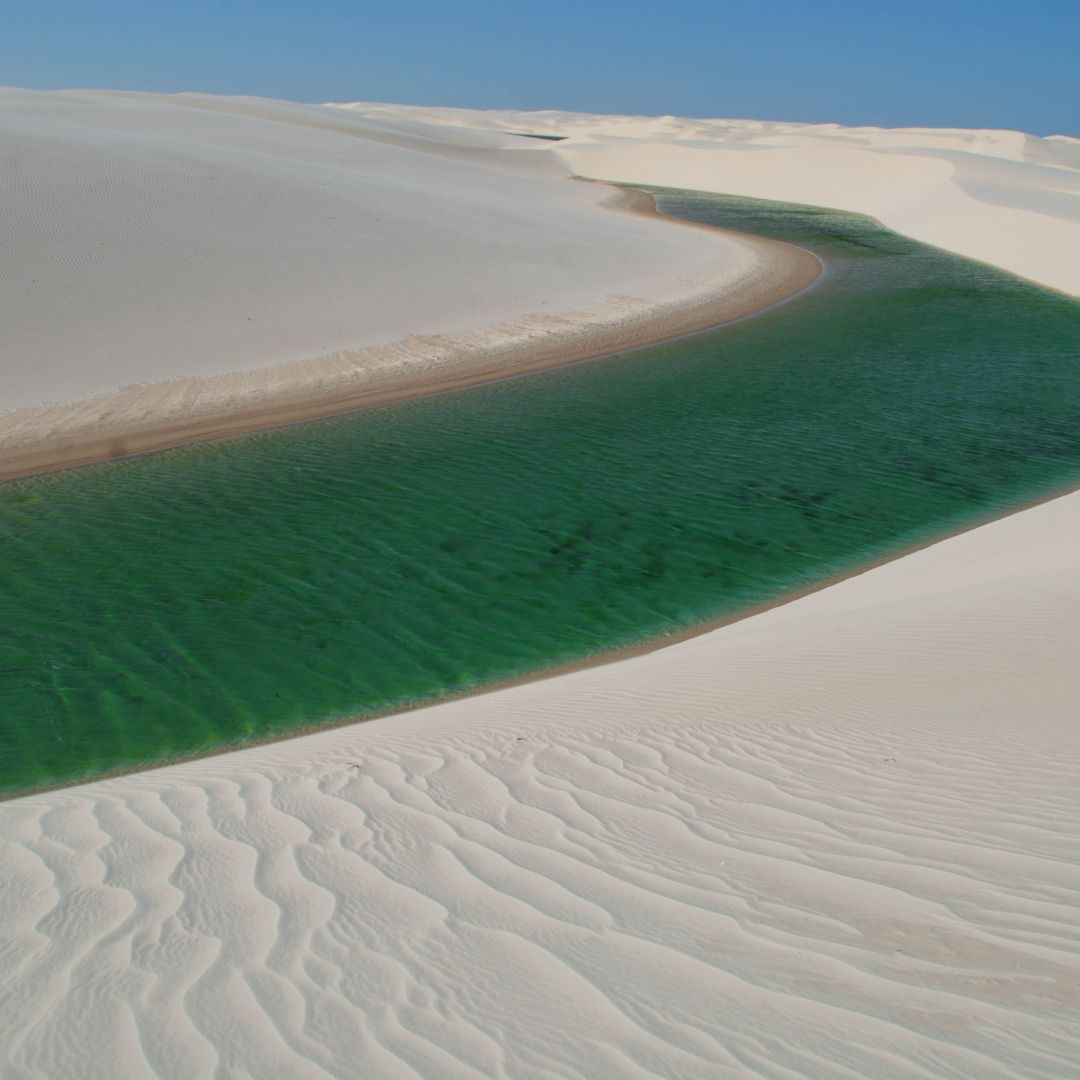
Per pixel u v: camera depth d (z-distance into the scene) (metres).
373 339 22.80
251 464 15.70
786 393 19.67
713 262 34.12
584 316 25.80
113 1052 2.51
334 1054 2.46
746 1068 2.32
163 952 3.06
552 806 4.41
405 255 29.03
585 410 18.56
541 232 35.09
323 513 13.48
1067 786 4.18
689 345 23.77
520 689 7.92
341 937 3.13
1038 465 15.23
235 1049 2.50
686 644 8.95
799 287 31.44
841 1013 2.54
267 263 26.59
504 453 16.08
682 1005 2.62
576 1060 2.39
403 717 7.40
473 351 22.47
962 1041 2.38
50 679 8.89
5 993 2.85
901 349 23.45
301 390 19.58
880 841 3.76
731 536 12.46
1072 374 21.19
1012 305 28.81
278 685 8.72
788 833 3.91
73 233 25.91
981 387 20.12
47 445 16.58
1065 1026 2.42
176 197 29.91
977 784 4.31
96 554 12.12
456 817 4.30
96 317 22.16
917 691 5.90
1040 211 39.34
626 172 76.06
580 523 13.00
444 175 53.91
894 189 55.03
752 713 5.86
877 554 11.73
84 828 4.41
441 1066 2.39
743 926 3.08
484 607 10.44
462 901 3.38
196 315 23.03
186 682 8.80
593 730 5.77
